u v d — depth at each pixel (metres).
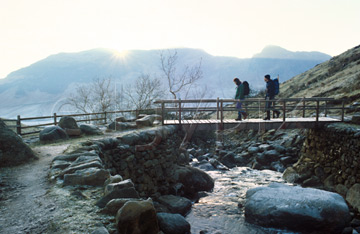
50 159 5.62
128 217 2.66
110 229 2.68
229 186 9.31
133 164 6.98
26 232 2.60
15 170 4.81
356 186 7.33
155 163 7.93
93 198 3.47
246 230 5.32
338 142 8.74
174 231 4.07
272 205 5.28
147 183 7.34
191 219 6.16
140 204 2.82
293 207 4.98
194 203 7.41
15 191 3.77
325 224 4.66
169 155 8.93
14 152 5.28
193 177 8.69
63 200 3.37
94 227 2.69
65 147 6.84
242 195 8.16
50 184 4.07
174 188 8.09
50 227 2.69
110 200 3.23
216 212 6.59
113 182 3.75
